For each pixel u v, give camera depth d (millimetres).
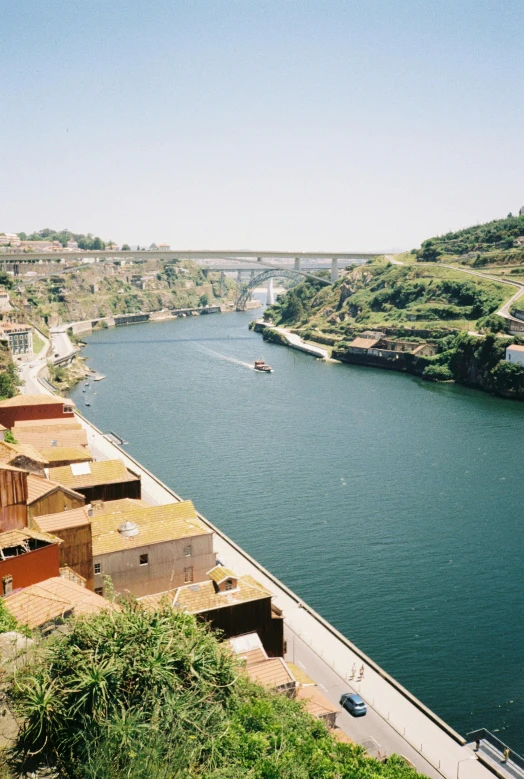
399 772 33625
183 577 67062
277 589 73188
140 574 64875
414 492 104562
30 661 29453
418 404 172125
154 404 168750
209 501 101062
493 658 63031
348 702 54344
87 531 58094
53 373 196500
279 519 94125
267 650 56500
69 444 96000
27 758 25469
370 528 90938
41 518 57625
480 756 49594
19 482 52344
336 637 64562
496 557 82250
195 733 26922
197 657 29453
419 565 80312
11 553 48156
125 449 128625
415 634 66688
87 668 26797
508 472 113938
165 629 29656
